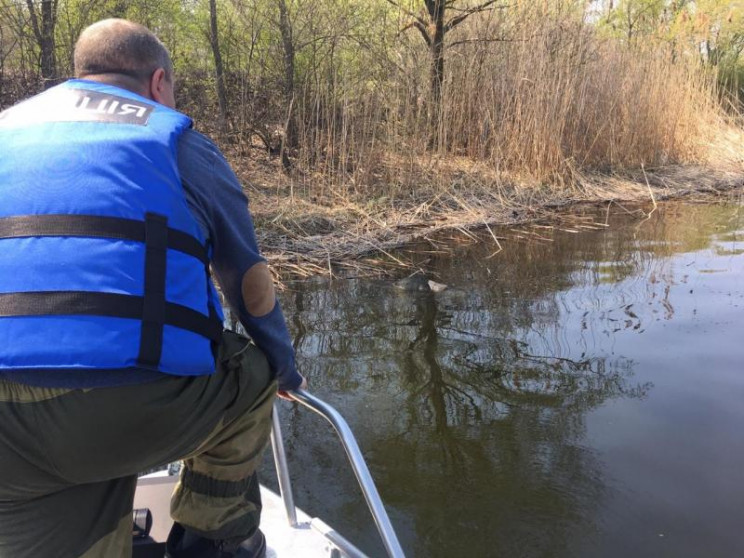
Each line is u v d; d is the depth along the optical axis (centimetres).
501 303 587
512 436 370
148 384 130
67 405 125
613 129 1134
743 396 407
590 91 1091
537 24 1009
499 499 317
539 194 981
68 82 154
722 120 1480
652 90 1170
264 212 801
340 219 820
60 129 138
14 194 130
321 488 331
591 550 282
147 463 138
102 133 137
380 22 1008
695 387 419
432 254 740
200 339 137
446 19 1076
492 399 414
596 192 1032
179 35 997
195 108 970
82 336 122
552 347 488
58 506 138
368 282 649
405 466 345
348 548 202
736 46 1811
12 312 122
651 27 1315
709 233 833
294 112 940
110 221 128
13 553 138
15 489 132
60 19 867
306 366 462
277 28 948
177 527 181
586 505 310
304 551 204
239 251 154
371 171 910
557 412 394
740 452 349
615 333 511
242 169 931
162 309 129
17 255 125
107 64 159
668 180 1139
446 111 956
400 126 941
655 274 661
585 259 721
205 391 145
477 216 879
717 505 309
